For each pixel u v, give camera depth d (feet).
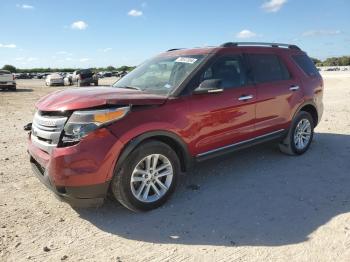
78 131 12.41
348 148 22.67
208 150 15.81
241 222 13.12
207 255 11.09
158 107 13.94
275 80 19.08
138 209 13.73
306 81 20.93
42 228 12.87
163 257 11.05
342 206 14.28
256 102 17.58
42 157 13.24
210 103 15.47
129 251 11.43
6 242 11.93
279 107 19.02
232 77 16.93
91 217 13.69
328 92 68.18
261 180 17.22
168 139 14.44
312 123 21.61
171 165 14.35
